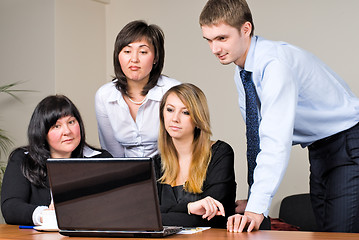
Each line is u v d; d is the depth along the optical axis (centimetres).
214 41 218
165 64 539
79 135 267
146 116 309
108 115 314
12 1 547
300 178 469
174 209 243
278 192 480
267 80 212
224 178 256
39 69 527
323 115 244
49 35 521
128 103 310
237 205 279
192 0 523
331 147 250
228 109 505
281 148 204
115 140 326
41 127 260
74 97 532
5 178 262
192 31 524
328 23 461
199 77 520
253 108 235
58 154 268
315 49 467
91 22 553
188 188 256
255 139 240
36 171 260
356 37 449
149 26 297
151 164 174
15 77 543
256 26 494
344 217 243
